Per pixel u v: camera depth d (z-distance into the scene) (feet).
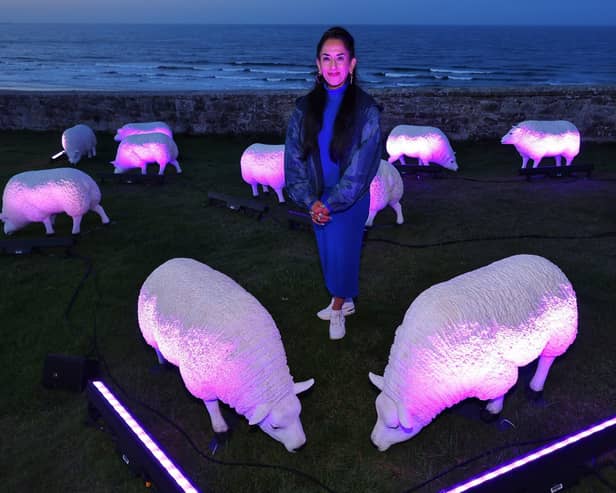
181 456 10.55
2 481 10.02
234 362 9.92
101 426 11.35
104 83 213.66
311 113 11.68
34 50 483.92
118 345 14.30
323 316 15.26
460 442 10.61
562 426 10.90
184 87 202.49
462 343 9.66
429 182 29.53
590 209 23.56
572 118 37.86
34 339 14.64
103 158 37.86
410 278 17.54
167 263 12.28
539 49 494.18
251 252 20.29
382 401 10.03
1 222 23.88
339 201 11.73
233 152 38.99
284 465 10.22
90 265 19.19
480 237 20.76
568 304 10.63
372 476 9.89
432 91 39.55
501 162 33.63
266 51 464.65
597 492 9.23
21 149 40.29
